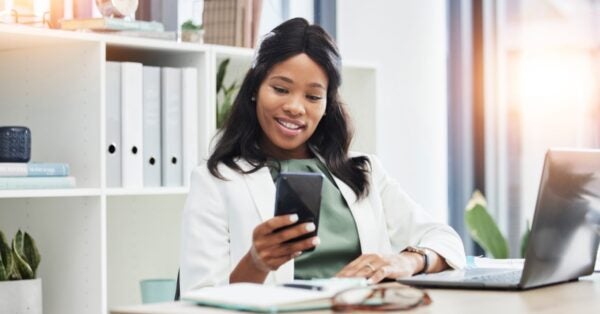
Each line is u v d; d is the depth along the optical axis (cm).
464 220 424
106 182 294
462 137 435
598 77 400
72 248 298
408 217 249
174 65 327
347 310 143
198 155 319
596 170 192
